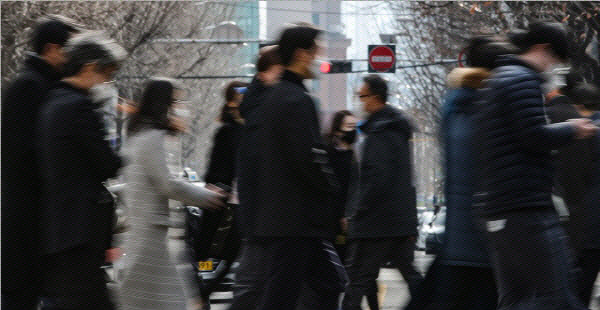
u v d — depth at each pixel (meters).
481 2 61.88
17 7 54.28
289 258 14.52
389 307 27.06
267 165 14.55
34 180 14.78
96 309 14.25
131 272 15.55
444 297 15.96
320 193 14.60
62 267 14.15
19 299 14.77
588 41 58.53
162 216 15.69
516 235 13.62
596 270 19.23
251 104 15.27
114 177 14.55
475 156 14.40
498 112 13.68
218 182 20.94
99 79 14.55
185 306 16.03
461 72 15.93
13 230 14.63
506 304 13.85
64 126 13.97
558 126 13.50
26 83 14.77
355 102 22.25
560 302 13.59
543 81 14.06
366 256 20.80
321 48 15.00
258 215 14.66
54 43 15.06
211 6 106.06
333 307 15.33
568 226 19.28
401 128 20.66
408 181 20.80
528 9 59.00
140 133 15.69
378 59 65.19
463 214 15.70
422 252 64.25
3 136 14.73
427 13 65.56
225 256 21.14
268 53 16.98
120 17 70.94
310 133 14.40
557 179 19.31
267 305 14.49
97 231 14.23
